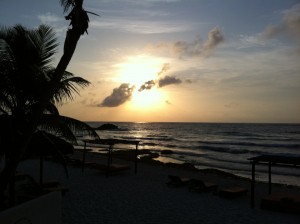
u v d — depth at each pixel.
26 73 8.05
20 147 5.99
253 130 129.50
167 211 11.23
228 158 38.91
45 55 9.02
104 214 10.66
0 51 8.41
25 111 8.71
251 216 10.77
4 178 5.95
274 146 57.47
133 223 9.82
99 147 51.25
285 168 29.66
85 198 12.76
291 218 10.55
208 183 15.02
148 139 78.88
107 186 15.19
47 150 9.08
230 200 12.98
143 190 14.50
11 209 4.32
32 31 8.85
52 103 9.77
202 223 10.00
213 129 146.50
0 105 8.58
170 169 22.20
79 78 9.69
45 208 5.03
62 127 8.40
